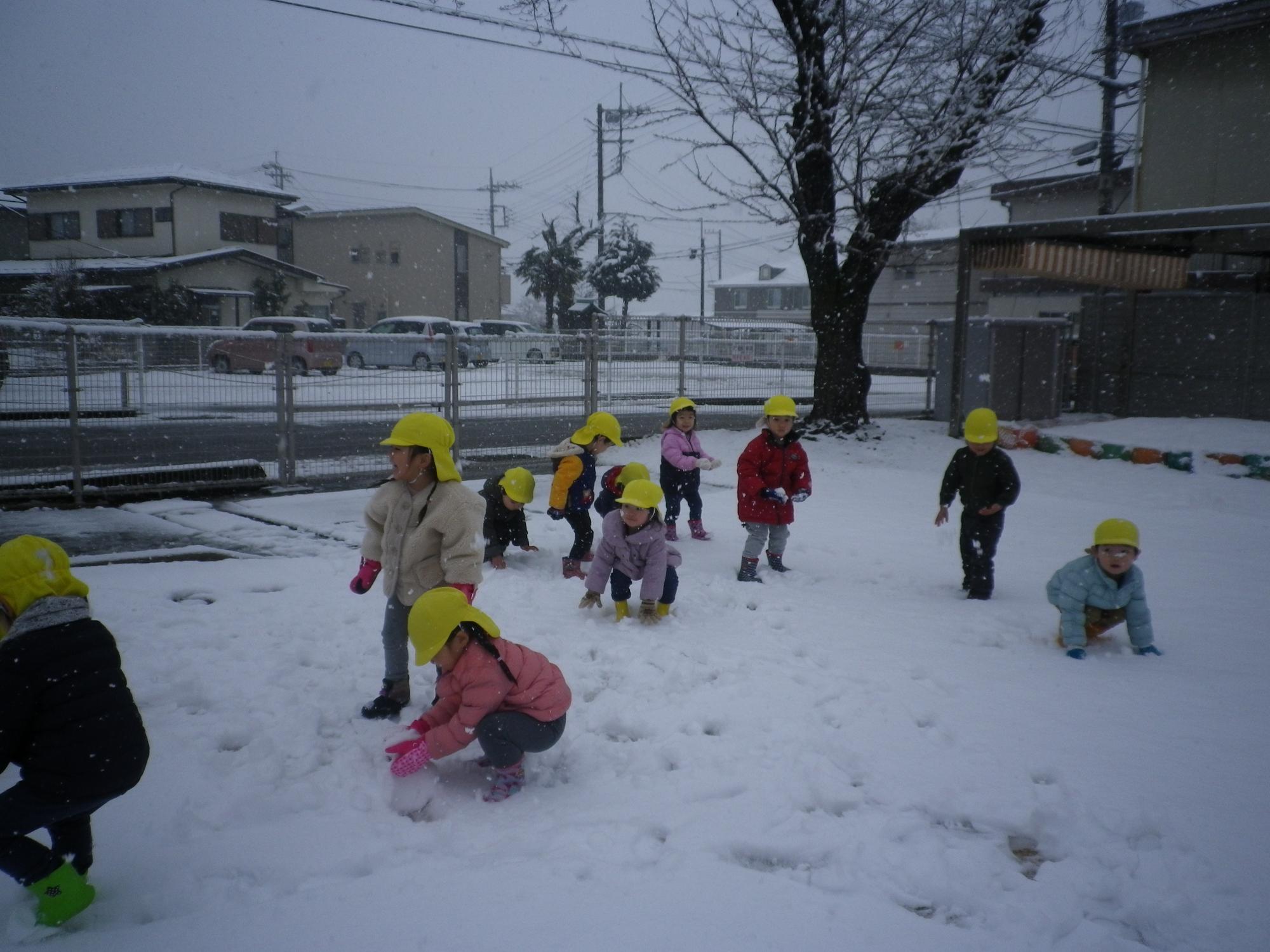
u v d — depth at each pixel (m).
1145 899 3.11
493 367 13.52
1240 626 6.39
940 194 15.68
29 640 2.93
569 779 4.04
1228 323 16.80
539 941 2.80
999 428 15.09
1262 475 12.20
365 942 2.80
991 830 3.64
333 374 11.91
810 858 3.40
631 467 7.28
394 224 51.44
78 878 2.97
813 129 15.16
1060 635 5.82
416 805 3.79
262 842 3.44
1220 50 16.67
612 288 49.56
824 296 16.48
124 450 10.74
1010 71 14.92
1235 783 3.97
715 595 6.98
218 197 44.12
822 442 15.91
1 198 46.16
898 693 4.99
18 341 10.03
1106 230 13.69
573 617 6.36
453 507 4.48
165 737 4.32
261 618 6.23
